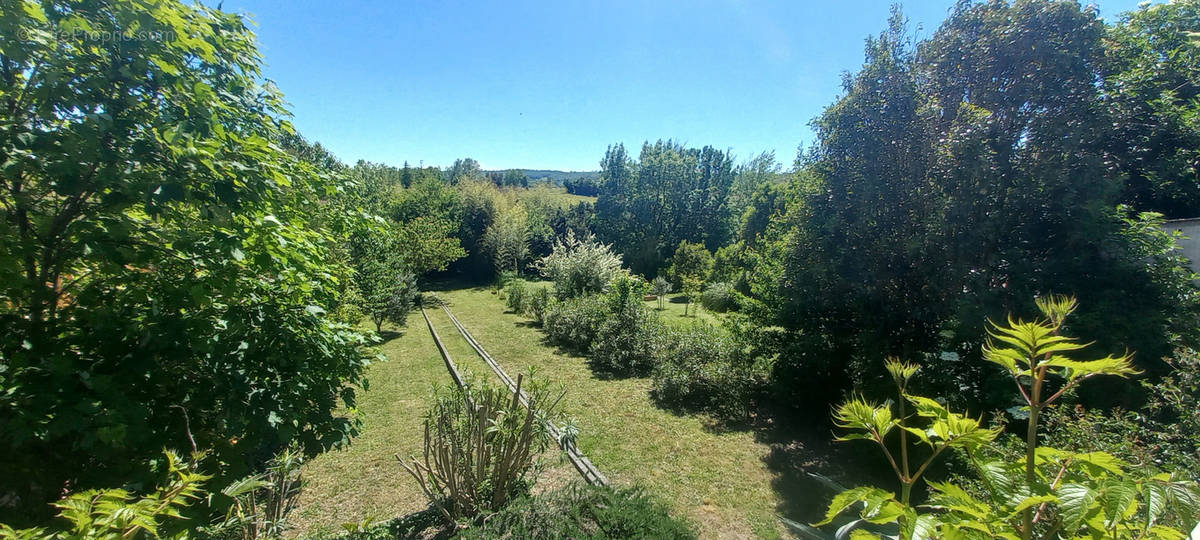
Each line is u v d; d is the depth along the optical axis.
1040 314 4.52
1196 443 2.62
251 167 2.78
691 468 5.63
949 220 5.31
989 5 5.46
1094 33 4.91
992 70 5.42
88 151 2.24
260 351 3.00
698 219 32.25
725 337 8.24
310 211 4.11
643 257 29.84
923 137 5.78
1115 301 4.41
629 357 9.95
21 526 2.12
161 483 2.41
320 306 3.66
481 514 3.74
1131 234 4.61
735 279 18.61
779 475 5.45
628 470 5.57
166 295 2.76
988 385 4.67
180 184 2.45
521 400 4.75
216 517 2.86
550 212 35.12
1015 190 5.00
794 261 6.83
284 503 3.40
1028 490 1.10
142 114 2.57
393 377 9.54
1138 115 5.02
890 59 5.95
